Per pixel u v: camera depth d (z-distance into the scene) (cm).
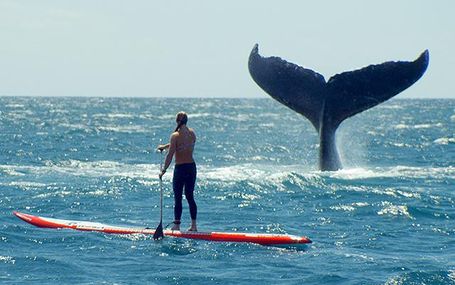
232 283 3728
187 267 4006
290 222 5538
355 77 6825
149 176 8088
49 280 3728
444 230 5262
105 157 11069
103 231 4856
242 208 6150
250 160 11256
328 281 3778
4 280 3719
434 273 3928
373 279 3822
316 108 7081
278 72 6900
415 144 15112
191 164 4738
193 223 4769
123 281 3725
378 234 5062
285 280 3791
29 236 4697
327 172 7838
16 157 10475
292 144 15838
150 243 4531
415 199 6581
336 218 5716
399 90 6681
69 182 7544
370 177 7894
